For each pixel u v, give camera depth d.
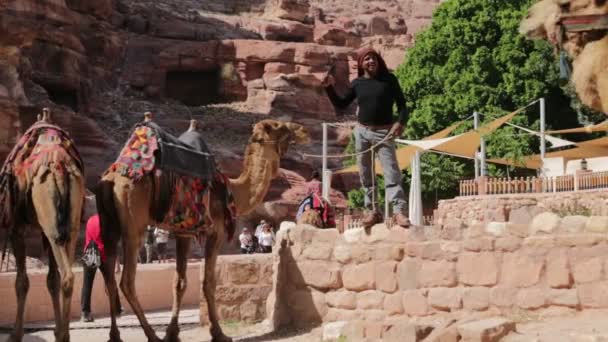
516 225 9.71
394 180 10.38
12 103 35.31
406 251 10.45
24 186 9.20
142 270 17.44
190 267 18.56
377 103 10.27
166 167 9.91
